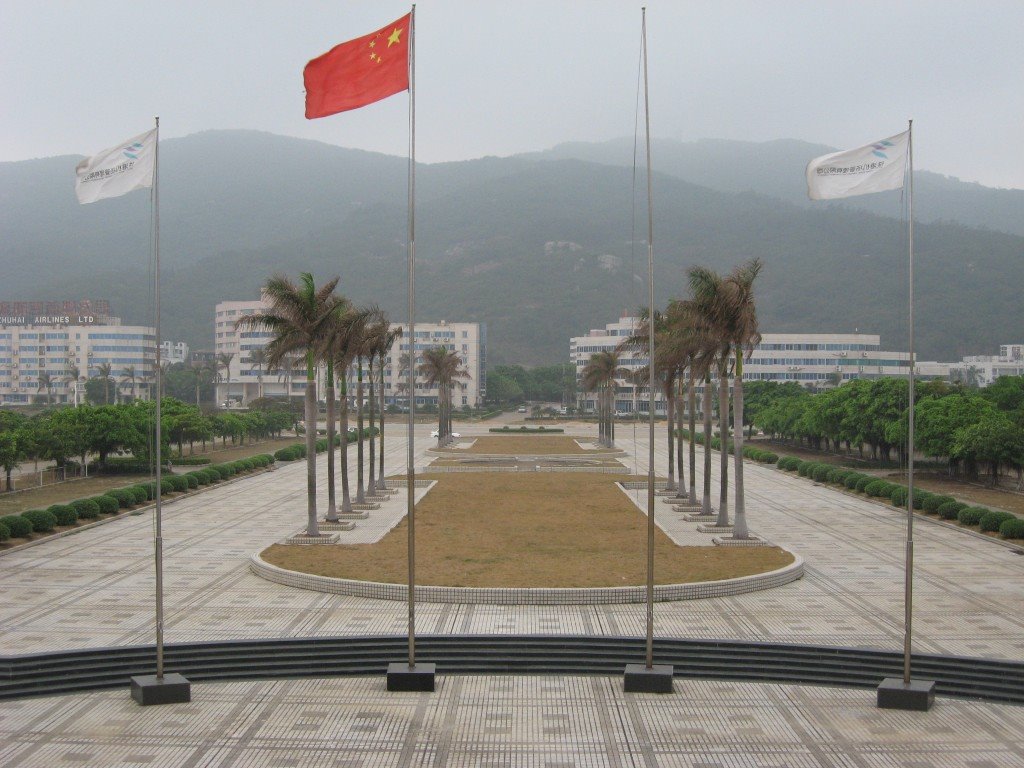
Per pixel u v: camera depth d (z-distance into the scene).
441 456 102.81
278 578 38.97
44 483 75.69
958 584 39.09
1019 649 29.80
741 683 28.05
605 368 114.50
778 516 58.66
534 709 25.77
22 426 88.75
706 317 46.53
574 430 163.88
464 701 26.41
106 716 25.11
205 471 74.44
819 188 31.02
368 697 26.72
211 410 187.75
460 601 35.25
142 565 42.56
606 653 29.56
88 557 44.41
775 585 38.50
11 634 31.06
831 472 75.62
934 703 26.36
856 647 29.42
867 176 30.83
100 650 28.75
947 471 84.88
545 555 42.84
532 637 30.23
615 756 22.56
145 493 62.84
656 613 34.03
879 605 35.41
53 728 24.22
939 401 77.44
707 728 24.39
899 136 30.86
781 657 29.09
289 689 27.41
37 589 37.72
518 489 70.44
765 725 24.59
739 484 46.41
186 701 26.25
